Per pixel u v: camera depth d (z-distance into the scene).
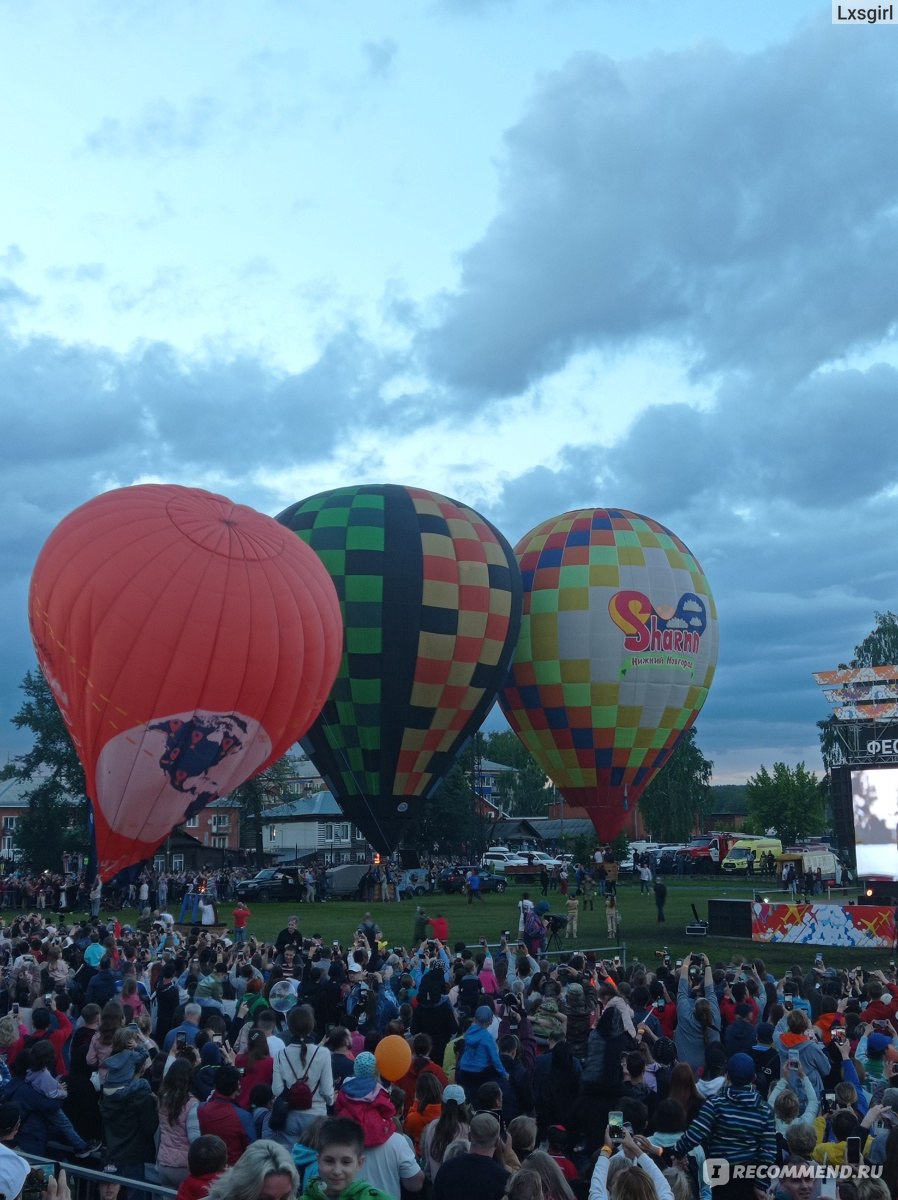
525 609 44.75
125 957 18.17
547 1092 10.03
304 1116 8.23
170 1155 8.20
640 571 44.41
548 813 119.31
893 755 46.94
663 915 35.28
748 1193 7.55
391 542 38.53
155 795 25.83
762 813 95.69
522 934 27.42
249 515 27.64
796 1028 10.74
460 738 39.75
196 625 25.11
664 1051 11.42
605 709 43.78
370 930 22.27
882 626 85.00
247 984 13.81
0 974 15.96
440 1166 7.41
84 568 25.27
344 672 37.72
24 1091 8.60
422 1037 10.07
